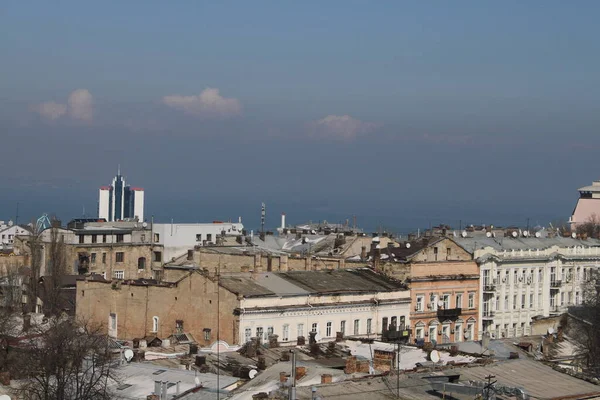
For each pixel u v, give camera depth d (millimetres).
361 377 100188
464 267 196000
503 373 103500
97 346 123062
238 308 150875
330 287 166625
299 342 140625
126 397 104125
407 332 175750
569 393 98312
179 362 121000
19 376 117312
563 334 160750
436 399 92188
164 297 160125
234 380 106562
